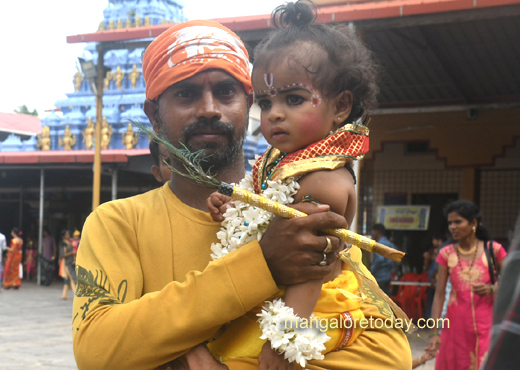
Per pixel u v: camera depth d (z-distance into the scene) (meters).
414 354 6.83
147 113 2.03
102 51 11.78
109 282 1.67
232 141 1.88
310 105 1.54
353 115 1.68
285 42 1.58
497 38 7.82
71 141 18.69
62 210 18.67
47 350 7.56
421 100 11.38
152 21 19.59
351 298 1.56
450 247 4.77
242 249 1.49
